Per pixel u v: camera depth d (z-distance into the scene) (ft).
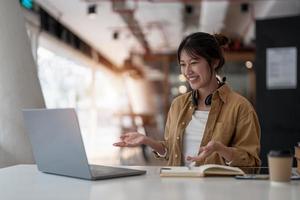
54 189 3.95
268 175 4.53
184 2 18.62
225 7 19.99
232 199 3.46
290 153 4.16
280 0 17.99
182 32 26.61
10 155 8.45
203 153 4.91
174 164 5.97
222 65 5.91
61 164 4.66
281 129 14.37
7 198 3.60
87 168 4.37
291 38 14.43
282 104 14.43
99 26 23.91
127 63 36.40
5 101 8.49
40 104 9.09
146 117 31.48
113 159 21.53
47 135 4.60
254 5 19.52
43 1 17.62
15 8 8.92
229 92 5.89
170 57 33.71
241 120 5.56
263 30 14.79
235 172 4.61
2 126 8.46
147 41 30.04
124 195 3.65
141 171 4.87
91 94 30.58
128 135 5.90
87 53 29.09
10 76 8.57
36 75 9.29
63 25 22.86
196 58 5.61
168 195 3.63
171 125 6.28
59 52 22.80
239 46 28.19
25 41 9.06
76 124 4.18
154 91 35.63
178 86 32.24
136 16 21.58
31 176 4.74
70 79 25.93
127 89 36.55
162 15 21.52
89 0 17.84
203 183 4.21
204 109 5.98
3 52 8.57
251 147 5.38
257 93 14.79
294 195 3.59
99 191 3.83
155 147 5.97
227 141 5.62
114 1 18.16
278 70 14.53
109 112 33.09
